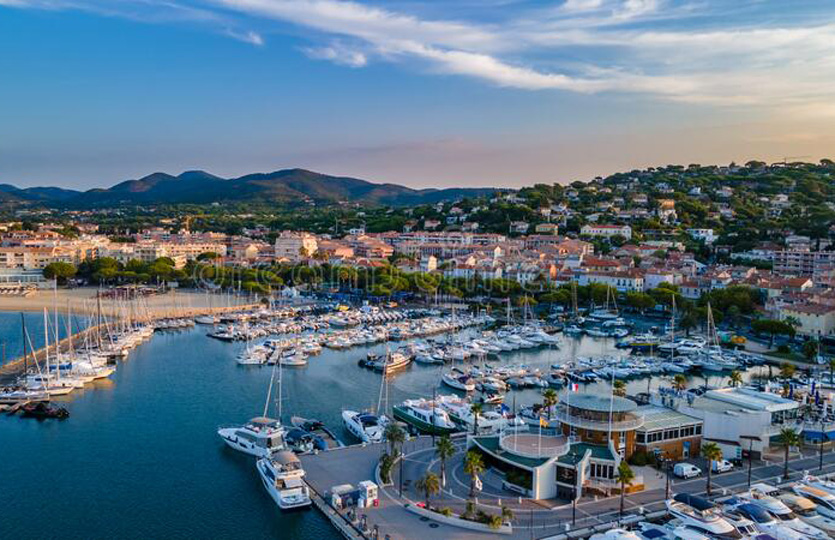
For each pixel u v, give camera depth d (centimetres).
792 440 10938
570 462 10150
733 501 9644
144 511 10444
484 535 8919
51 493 11106
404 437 11906
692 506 9238
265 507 10506
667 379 19950
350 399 16950
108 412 15550
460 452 12125
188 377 19088
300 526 9644
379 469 10938
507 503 9931
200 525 9981
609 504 9869
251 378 19038
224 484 11431
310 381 18800
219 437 13800
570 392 12575
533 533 8944
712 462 11181
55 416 15050
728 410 12244
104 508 10550
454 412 14962
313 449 12456
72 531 9838
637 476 10525
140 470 12056
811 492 9969
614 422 11075
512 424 13488
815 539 8600
